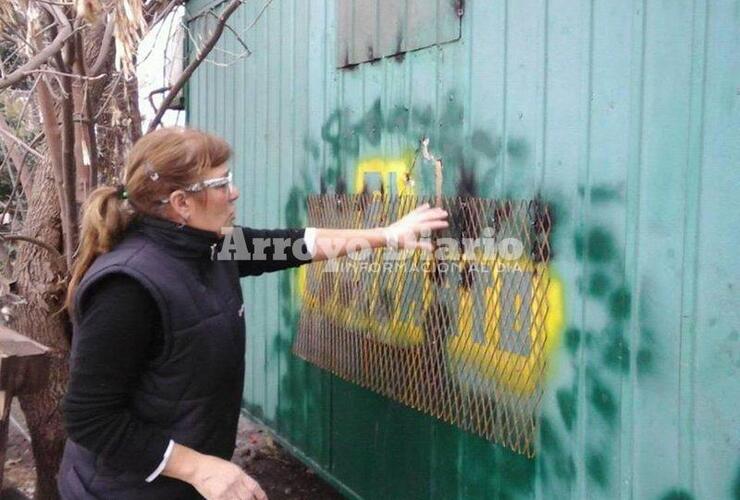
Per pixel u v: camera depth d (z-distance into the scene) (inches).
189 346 71.8
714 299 73.4
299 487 166.2
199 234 73.7
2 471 95.9
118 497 74.0
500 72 99.6
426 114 114.2
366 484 133.6
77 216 121.9
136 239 73.7
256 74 172.4
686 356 76.2
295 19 153.9
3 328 111.6
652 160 79.2
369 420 132.1
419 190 116.2
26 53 124.5
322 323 140.2
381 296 122.8
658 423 79.4
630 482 82.7
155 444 71.0
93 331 68.7
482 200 102.1
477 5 103.2
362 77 131.2
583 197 87.6
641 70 80.1
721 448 73.2
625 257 82.6
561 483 91.8
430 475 116.4
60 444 136.7
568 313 90.0
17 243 147.3
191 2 203.8
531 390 95.2
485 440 105.0
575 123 88.4
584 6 86.9
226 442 78.2
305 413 154.8
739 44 70.5
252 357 179.3
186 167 71.8
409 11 117.3
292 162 157.2
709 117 73.4
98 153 142.3
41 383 96.6
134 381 71.8
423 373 113.7
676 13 76.4
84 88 117.3
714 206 73.0
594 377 86.8
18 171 148.9
